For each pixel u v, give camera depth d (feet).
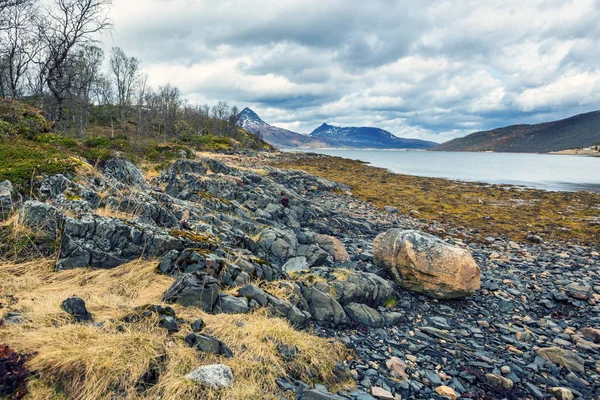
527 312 40.34
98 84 242.37
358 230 75.25
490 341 32.50
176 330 21.56
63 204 31.19
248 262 33.78
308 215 78.23
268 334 23.58
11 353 15.66
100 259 28.50
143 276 28.37
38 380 15.48
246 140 414.41
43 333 18.06
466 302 41.52
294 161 257.75
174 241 32.22
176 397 16.66
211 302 25.81
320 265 47.39
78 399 15.58
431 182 178.91
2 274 24.35
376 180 178.60
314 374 21.89
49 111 164.14
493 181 219.00
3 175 32.24
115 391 16.40
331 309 31.68
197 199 59.82
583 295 43.04
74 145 55.57
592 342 32.83
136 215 36.17
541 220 97.71
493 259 60.80
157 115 297.12
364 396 20.93
